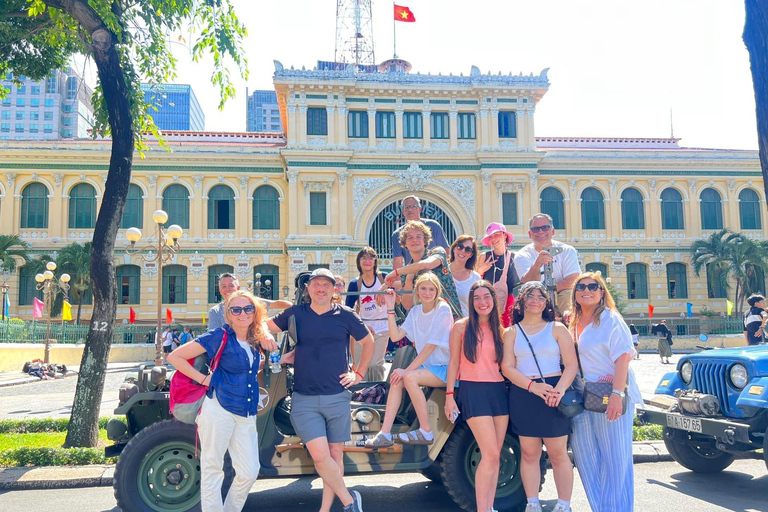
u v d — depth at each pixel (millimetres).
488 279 7352
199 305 39281
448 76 40406
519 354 5773
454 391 6453
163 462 6203
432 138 40719
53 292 33656
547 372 5723
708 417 7398
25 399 16656
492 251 7387
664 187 43281
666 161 42875
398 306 7754
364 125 40469
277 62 39250
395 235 8430
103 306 9883
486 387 5824
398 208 40562
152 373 7008
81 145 39031
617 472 5809
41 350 28094
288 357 6027
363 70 44031
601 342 5863
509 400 5867
